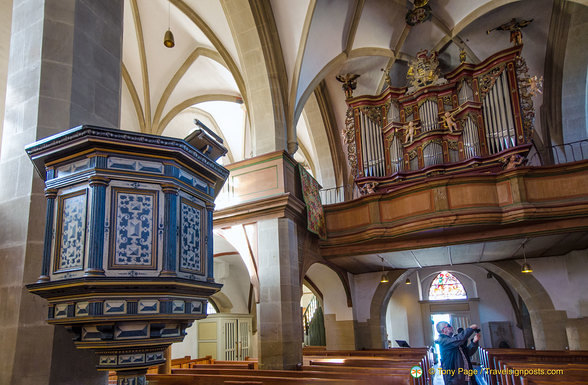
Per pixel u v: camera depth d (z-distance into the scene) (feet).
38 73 16.70
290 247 37.32
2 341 14.79
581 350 43.06
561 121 51.96
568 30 48.01
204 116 63.62
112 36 19.42
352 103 52.03
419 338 76.33
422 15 48.65
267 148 40.45
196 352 58.03
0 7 27.78
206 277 15.03
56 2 17.51
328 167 61.93
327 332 54.08
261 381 26.84
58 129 16.44
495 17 49.32
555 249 44.01
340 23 46.03
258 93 41.75
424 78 50.01
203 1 42.86
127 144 13.14
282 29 42.27
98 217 12.34
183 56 50.98
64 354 15.10
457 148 45.83
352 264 49.32
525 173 34.35
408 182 46.09
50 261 13.03
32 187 15.94
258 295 36.86
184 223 14.26
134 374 13.08
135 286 12.21
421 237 39.40
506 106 44.06
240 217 39.27
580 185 33.60
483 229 37.04
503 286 71.26
